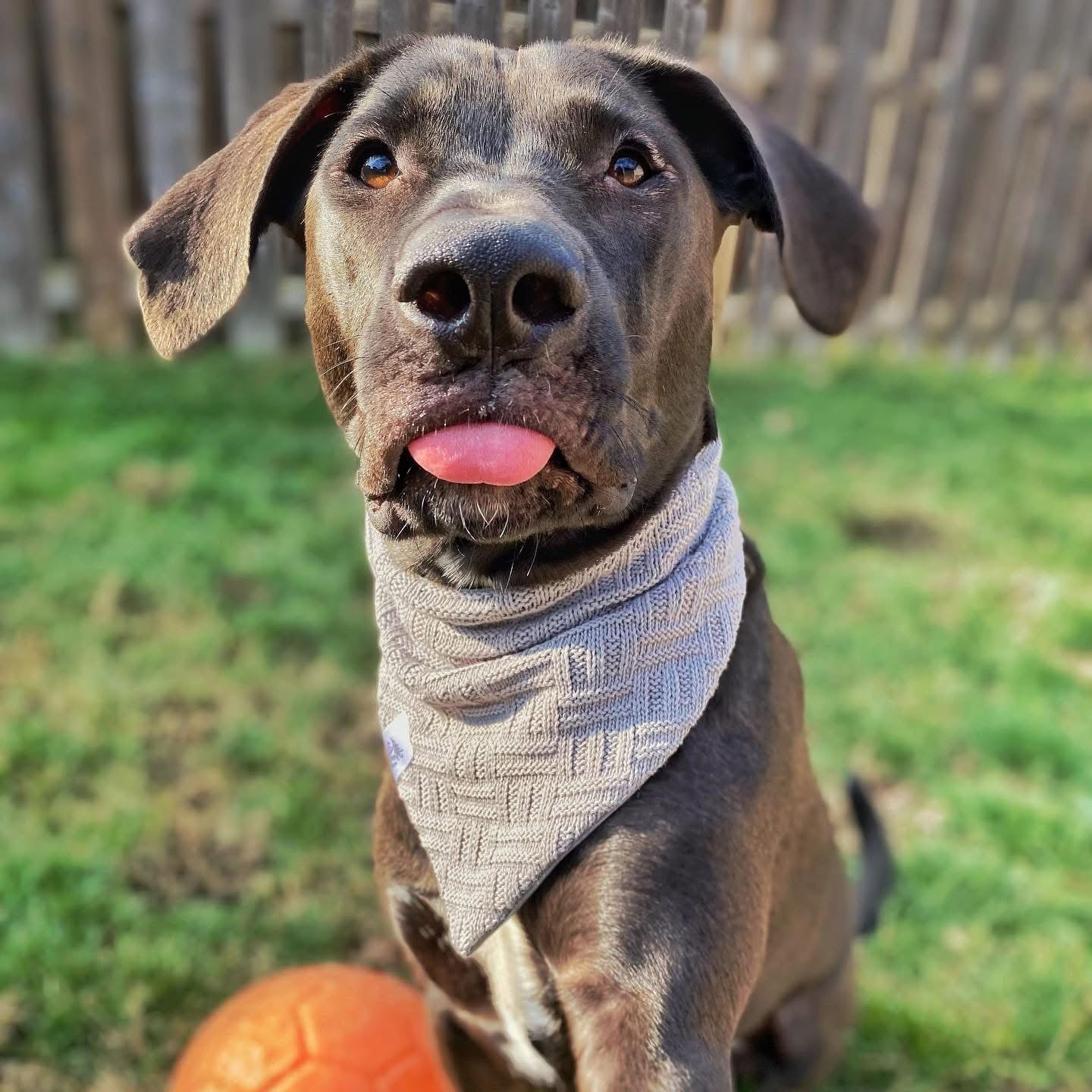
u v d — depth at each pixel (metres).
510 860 0.40
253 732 0.79
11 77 1.35
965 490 1.25
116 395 1.31
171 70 1.28
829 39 1.58
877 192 1.68
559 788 0.39
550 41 0.45
